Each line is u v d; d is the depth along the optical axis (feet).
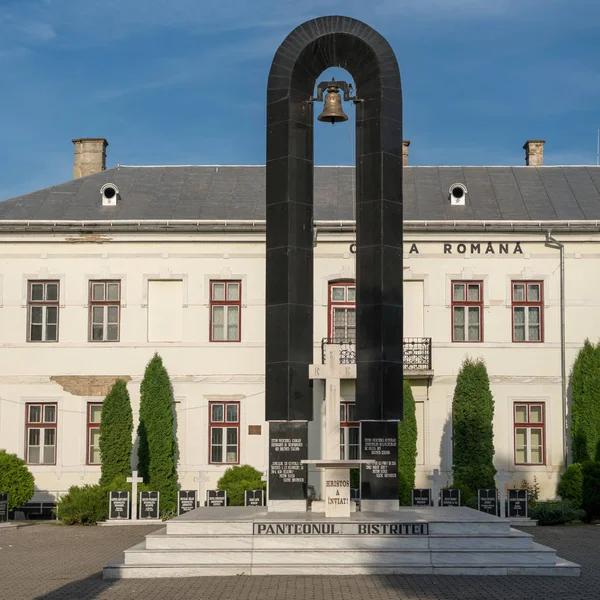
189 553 61.62
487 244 110.11
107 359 108.88
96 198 116.16
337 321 109.50
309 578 59.26
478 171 122.52
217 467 107.45
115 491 93.50
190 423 108.27
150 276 109.70
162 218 111.14
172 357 108.78
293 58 71.41
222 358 108.68
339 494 65.31
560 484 99.25
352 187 118.21
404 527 62.08
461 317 110.01
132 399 108.27
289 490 68.74
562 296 109.29
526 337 109.70
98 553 72.90
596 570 63.00
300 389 69.21
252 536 62.08
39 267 110.22
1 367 109.09
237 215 111.86
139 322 109.29
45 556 71.36
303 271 70.28
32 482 96.43
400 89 71.92
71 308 109.70
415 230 109.70
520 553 61.41
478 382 102.63
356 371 69.31
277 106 71.51
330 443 68.49
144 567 60.59
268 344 69.97
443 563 61.11
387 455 69.21
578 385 105.60
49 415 108.99
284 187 70.54
